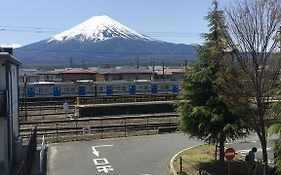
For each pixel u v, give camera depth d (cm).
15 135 2548
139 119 3916
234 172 2002
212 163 2178
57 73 9219
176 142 2817
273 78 1580
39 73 9306
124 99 5316
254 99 1648
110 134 3189
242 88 1655
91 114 4381
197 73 1972
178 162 2217
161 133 3219
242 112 1692
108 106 4466
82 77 8706
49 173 2075
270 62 1571
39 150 2622
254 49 1570
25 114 4116
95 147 2680
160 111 4697
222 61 1708
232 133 1952
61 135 3175
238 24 1805
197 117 1998
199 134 2041
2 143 2145
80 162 2289
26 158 1914
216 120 1903
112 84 6600
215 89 1889
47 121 3744
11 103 2311
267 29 1543
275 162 1448
